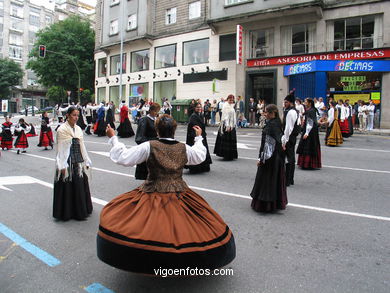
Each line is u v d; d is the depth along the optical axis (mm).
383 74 18641
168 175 3072
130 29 30672
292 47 21375
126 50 31734
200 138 3420
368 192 6449
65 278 3266
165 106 22578
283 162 5332
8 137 13258
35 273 3373
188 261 2648
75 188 4965
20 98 60906
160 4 28781
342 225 4719
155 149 3078
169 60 28219
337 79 20234
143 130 6387
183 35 26906
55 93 40625
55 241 4188
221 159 10219
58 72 38250
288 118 6410
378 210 5379
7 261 3648
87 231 4531
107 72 34125
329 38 20234
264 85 22672
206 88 25297
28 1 63469
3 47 60781
